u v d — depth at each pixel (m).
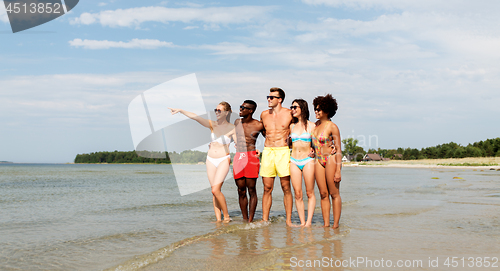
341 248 4.57
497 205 9.11
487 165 65.75
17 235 5.85
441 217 7.18
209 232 5.79
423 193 12.86
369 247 4.63
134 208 9.45
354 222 6.61
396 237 5.26
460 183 18.67
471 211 8.02
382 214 7.61
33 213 8.77
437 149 120.50
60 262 4.17
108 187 19.61
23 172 51.84
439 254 4.29
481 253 4.34
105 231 6.09
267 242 4.92
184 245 4.77
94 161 144.25
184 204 10.33
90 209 9.46
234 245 4.76
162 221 7.09
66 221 7.35
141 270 3.69
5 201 11.96
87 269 3.88
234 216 7.57
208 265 3.84
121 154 130.50
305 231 5.73
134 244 5.06
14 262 4.19
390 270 3.64
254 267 3.76
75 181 26.80
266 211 6.47
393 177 29.70
